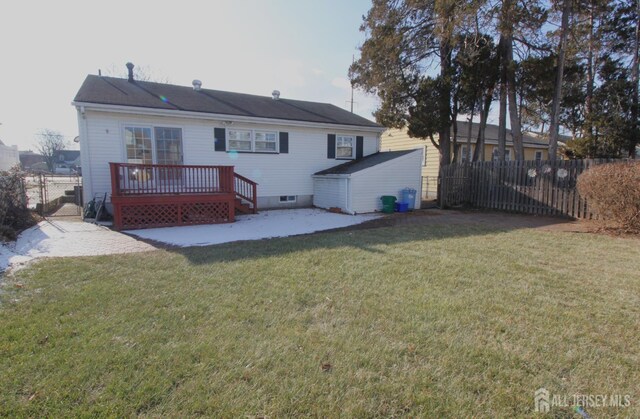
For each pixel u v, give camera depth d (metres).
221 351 2.75
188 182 10.95
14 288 4.14
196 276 4.64
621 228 8.31
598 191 8.27
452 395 2.28
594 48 17.83
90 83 11.64
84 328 3.11
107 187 10.46
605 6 13.96
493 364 2.62
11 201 8.44
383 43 14.96
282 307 3.61
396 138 23.22
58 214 11.01
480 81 14.50
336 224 9.80
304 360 2.64
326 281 4.43
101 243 6.99
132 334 3.01
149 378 2.40
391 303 3.72
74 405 2.14
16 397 2.21
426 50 15.54
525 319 3.36
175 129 11.34
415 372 2.51
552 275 4.74
